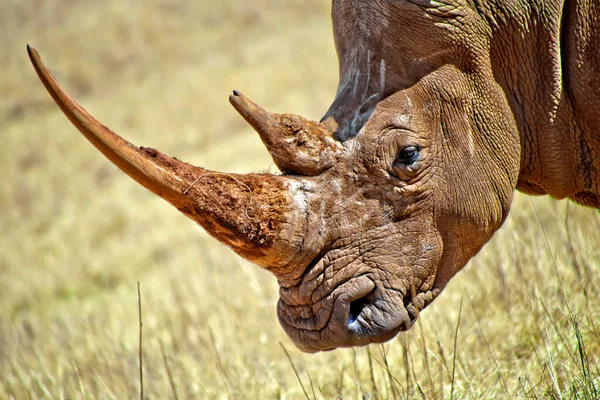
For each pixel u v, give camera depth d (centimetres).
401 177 1070
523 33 1136
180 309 2372
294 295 1073
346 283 1051
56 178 6212
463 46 1098
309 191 1031
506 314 1553
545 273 1625
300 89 6181
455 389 1351
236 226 975
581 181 1217
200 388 1675
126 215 4600
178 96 7112
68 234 4616
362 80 1091
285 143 1027
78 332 2508
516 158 1161
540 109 1164
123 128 6800
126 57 8919
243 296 2266
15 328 2805
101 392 1742
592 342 1366
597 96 1142
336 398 1410
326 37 7412
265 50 7550
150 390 1744
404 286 1078
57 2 10488
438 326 1562
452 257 1126
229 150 5181
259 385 1617
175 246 3825
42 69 859
